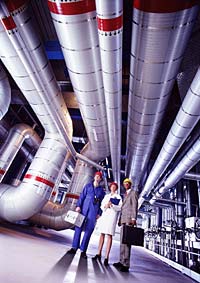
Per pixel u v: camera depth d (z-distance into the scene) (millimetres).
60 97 3398
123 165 8008
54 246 3285
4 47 2457
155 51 1927
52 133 4246
